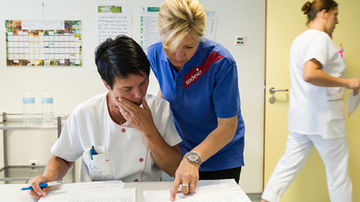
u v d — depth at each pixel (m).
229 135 1.10
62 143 1.07
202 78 1.13
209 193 0.92
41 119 2.28
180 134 1.35
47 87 2.31
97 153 1.05
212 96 1.16
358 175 2.27
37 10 2.24
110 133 1.04
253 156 2.46
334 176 1.77
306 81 1.65
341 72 1.75
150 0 2.29
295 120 1.82
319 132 1.72
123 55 0.85
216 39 2.37
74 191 0.94
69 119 1.06
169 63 1.14
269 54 2.31
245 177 2.48
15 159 2.37
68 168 1.13
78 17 2.27
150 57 1.25
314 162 2.29
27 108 2.30
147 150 1.06
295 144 1.84
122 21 2.29
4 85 2.29
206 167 1.31
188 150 1.35
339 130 1.71
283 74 2.32
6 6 2.23
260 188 2.49
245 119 2.44
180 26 0.86
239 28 2.37
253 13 2.37
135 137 1.04
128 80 0.87
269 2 2.28
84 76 2.32
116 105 1.03
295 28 2.29
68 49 2.29
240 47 2.39
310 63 1.63
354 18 2.23
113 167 1.06
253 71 2.41
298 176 2.31
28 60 2.28
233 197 0.88
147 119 0.98
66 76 2.31
